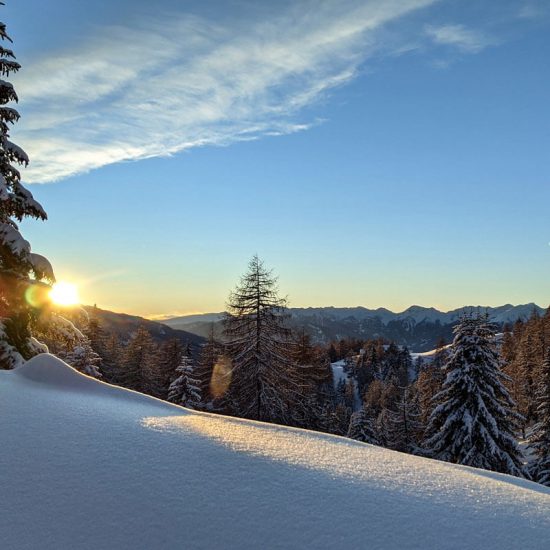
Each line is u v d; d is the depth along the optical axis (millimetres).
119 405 5480
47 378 6246
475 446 17984
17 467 3299
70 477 3242
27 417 4352
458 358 19281
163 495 3115
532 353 56844
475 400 18531
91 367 31906
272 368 22703
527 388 50688
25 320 11828
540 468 22922
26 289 11383
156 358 49031
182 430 4570
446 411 19000
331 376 90438
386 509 3215
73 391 5965
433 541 2846
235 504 3088
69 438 3926
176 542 2645
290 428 5469
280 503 3156
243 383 23047
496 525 3127
